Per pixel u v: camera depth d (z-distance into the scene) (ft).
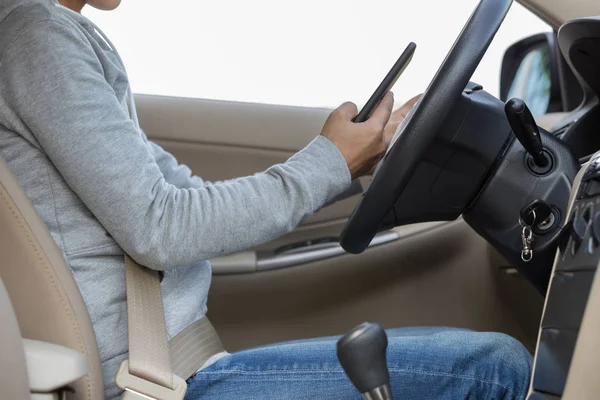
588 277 2.58
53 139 2.99
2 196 2.87
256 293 5.57
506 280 5.32
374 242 5.55
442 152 3.54
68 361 2.76
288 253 5.57
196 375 3.33
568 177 3.54
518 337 5.41
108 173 3.01
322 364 3.27
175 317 3.35
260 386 3.28
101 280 3.20
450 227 5.54
